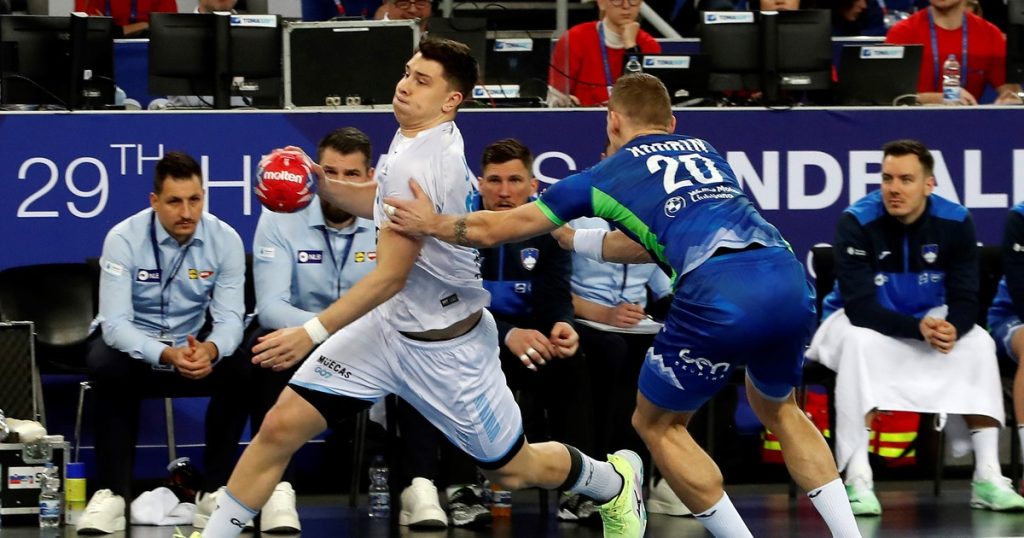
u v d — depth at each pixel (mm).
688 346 12211
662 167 12414
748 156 18781
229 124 18234
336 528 15758
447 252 12125
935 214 17312
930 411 16844
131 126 18125
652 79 13008
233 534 12383
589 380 16156
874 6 24047
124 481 15828
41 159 18031
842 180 18859
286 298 16594
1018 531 15336
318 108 18547
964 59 21562
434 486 15930
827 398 18062
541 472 13000
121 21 23547
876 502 16469
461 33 19422
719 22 19328
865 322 16969
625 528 13617
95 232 18125
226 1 21766
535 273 16453
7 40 18641
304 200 12617
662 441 12820
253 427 16094
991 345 17156
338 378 12250
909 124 18922
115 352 15680
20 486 16141
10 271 17594
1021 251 17344
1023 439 17047
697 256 12156
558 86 20688
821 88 19562
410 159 11992
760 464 19062
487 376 12508
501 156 15633
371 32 19062
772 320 12023
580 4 25641
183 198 15789
